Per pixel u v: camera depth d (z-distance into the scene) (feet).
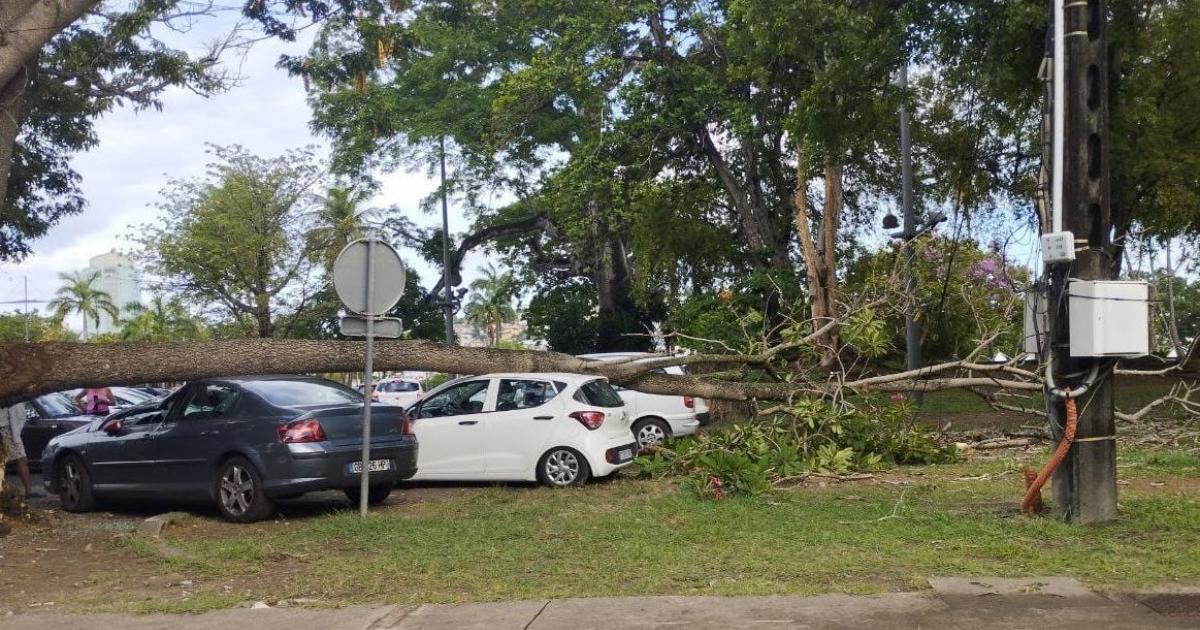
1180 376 59.16
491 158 109.60
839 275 88.43
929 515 29.63
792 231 91.40
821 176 74.28
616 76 85.51
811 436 42.04
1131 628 18.17
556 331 133.08
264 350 36.50
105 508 40.57
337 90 112.78
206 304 147.43
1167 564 22.80
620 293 132.36
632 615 19.79
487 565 25.17
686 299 89.76
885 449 43.73
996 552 24.48
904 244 58.80
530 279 148.05
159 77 51.49
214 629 19.99
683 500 34.45
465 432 42.39
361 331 33.96
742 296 79.97
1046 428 50.01
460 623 19.72
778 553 25.34
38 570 27.17
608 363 43.42
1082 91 27.25
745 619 19.27
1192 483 35.88
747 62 73.20
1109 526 26.94
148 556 28.43
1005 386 42.34
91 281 216.33
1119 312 26.43
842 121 59.36
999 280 64.23
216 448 35.32
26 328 182.09
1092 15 27.40
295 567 26.11
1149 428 53.01
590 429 41.11
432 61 108.47
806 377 45.39
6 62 34.73
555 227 127.65
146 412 39.19
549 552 26.48
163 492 36.73
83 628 20.49
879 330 45.19
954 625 18.57
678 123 81.35
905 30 56.59
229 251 141.08
